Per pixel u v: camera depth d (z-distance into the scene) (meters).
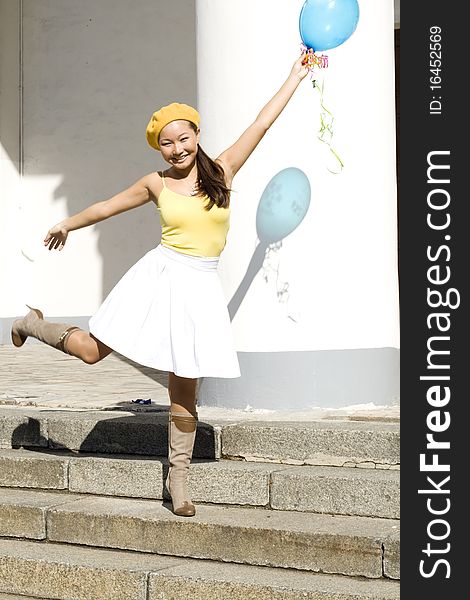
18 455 5.95
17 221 13.41
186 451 5.19
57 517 5.34
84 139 13.19
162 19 12.77
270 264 6.52
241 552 4.89
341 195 6.52
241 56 6.62
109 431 5.97
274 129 6.50
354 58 6.55
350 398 6.52
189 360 4.95
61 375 9.42
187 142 5.05
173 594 4.70
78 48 13.18
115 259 13.09
